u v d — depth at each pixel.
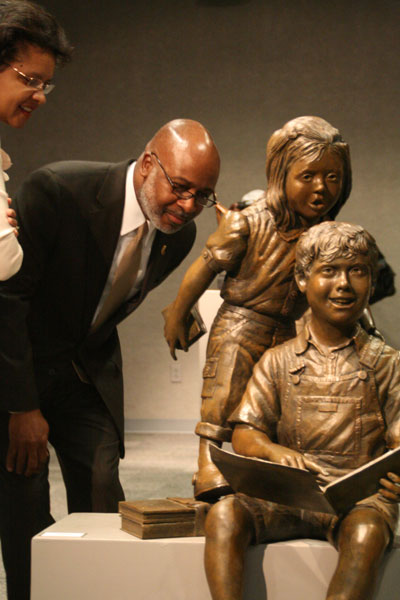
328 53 6.20
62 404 2.31
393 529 1.54
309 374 1.68
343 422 1.64
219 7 6.28
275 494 1.54
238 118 6.29
